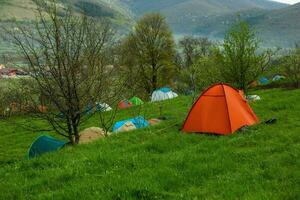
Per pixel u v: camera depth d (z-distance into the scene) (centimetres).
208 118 1994
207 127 1977
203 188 1145
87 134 2528
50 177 1287
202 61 4284
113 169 1327
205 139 1838
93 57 2022
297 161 1357
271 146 1609
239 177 1214
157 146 1680
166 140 1780
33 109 2038
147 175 1248
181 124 2147
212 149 1616
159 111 4244
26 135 4697
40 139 2305
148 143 1708
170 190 1147
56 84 1969
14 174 1387
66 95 1977
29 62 1912
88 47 1995
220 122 1972
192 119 2025
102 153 1558
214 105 2014
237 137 1808
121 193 1093
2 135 4881
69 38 1944
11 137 4681
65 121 2141
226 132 1941
